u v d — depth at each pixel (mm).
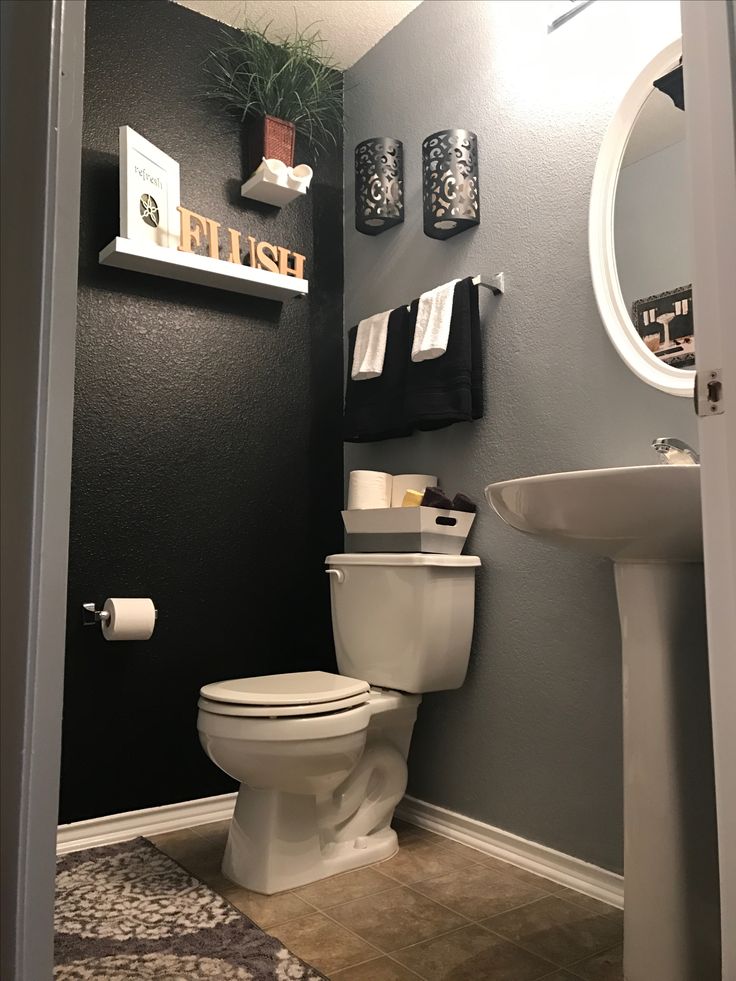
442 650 2113
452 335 2203
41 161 740
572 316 2010
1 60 714
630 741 1481
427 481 2355
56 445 769
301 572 2607
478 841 2139
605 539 1436
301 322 2705
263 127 2545
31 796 727
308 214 2764
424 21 2541
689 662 1468
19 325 712
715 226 1022
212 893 1829
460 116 2395
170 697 2316
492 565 2191
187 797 2332
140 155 2273
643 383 1825
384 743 2172
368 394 2461
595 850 1855
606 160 1925
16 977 686
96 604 2209
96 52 2348
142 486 2312
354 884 1901
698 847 1431
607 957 1552
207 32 2570
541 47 2150
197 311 2469
